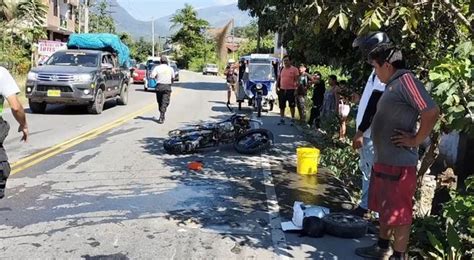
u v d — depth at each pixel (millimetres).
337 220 5391
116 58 19234
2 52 24359
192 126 10367
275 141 11586
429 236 4492
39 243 4992
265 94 18484
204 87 36281
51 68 15891
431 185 6312
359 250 4832
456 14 4449
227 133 10297
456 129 4207
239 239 5219
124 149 10086
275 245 5066
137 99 23500
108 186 7230
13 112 4828
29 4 24078
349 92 9992
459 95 4090
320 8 4062
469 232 4625
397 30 5656
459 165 6711
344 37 8188
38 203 6316
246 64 18828
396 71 4051
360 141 5559
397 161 4055
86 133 12070
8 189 6926
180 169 8453
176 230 5461
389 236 4543
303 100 14695
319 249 4969
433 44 5820
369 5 3990
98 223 5621
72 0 48312
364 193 5879
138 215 5945
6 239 5082
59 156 9242
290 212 6168
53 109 17422
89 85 15680
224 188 7270
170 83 14258
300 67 15898
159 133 12320
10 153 9406
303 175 8141
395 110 3982
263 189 7258
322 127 12617
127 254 4766
